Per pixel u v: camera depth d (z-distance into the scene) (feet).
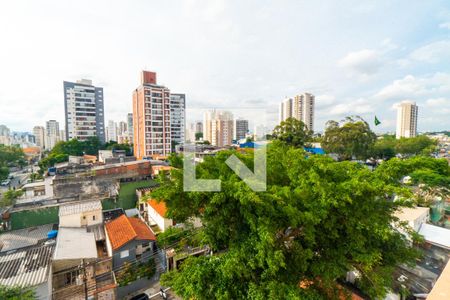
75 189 91.45
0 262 37.52
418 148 164.45
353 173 25.26
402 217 46.80
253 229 19.53
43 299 32.71
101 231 54.70
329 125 115.55
